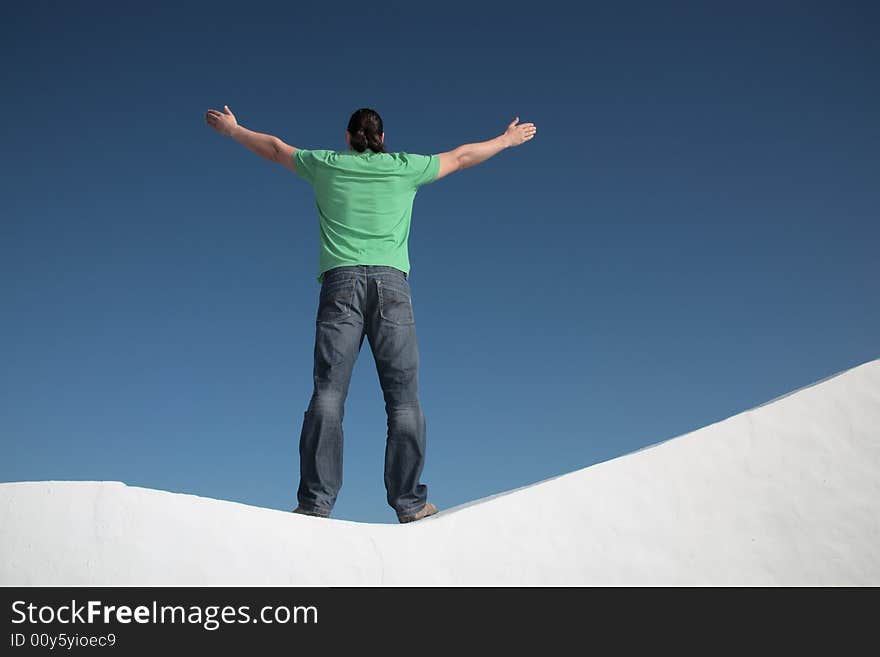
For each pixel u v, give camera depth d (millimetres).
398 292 2871
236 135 3143
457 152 3104
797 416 2760
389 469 2879
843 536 2588
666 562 2514
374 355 2895
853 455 2701
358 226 2896
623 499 2598
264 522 2400
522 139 3232
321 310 2879
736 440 2723
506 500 2564
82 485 2387
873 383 2793
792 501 2631
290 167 3053
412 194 3031
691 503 2609
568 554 2486
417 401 2887
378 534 2455
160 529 2316
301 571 2342
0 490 2387
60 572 2244
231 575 2297
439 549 2445
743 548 2555
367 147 3035
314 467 2764
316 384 2818
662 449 2701
